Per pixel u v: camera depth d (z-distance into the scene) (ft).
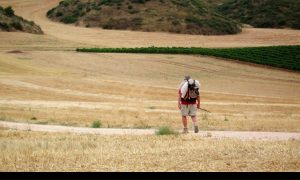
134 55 488.02
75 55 475.72
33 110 189.06
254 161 67.97
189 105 112.57
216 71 435.94
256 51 544.21
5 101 247.50
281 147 80.38
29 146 80.12
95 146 82.69
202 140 92.68
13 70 381.40
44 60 440.86
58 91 303.89
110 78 373.81
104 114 180.45
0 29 631.97
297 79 417.49
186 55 496.23
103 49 509.76
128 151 75.82
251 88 368.89
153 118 166.20
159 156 71.31
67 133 109.81
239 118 171.42
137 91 320.09
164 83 368.89
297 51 555.69
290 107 257.34
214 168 63.31
